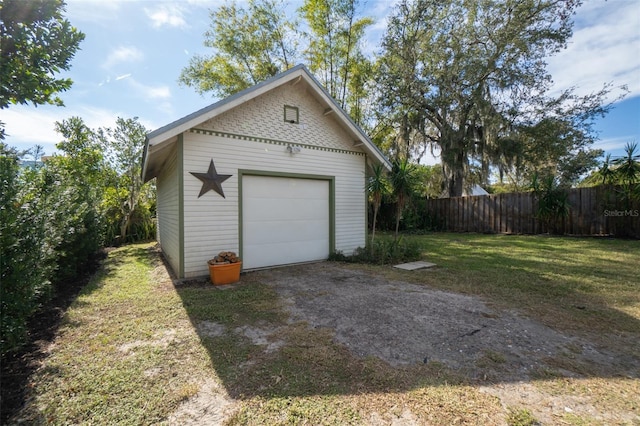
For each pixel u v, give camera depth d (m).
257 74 17.11
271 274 6.02
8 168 2.88
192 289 4.92
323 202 7.55
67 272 5.32
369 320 3.52
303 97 7.09
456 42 14.41
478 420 1.87
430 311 3.79
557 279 5.19
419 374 2.38
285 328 3.32
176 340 3.04
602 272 5.59
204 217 5.76
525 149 14.30
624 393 2.12
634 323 3.35
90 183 10.30
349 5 14.89
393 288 4.89
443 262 6.98
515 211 11.86
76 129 11.16
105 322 3.54
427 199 15.06
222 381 2.31
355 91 16.84
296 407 2.00
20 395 2.17
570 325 3.31
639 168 8.74
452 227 14.09
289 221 6.96
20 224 2.75
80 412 1.99
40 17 2.54
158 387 2.25
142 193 13.31
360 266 6.79
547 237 10.46
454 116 15.20
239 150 6.16
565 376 2.34
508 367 2.47
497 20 13.77
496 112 13.98
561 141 14.26
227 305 4.10
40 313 3.84
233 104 5.76
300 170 7.04
